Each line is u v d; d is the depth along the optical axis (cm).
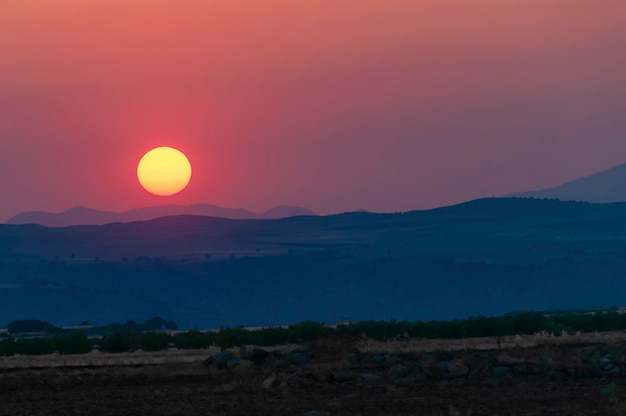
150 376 14112
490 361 13362
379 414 9369
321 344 16450
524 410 9450
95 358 19950
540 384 11819
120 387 12756
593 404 9862
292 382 12000
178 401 10762
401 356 15562
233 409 9875
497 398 10419
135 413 9738
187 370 14788
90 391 12281
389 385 11794
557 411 9344
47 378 14100
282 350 19888
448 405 9888
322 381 12231
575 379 12362
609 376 12625
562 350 17000
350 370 13912
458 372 12350
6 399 11475
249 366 13712
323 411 9581
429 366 12294
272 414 9462
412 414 9312
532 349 17212
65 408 10338
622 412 8975
